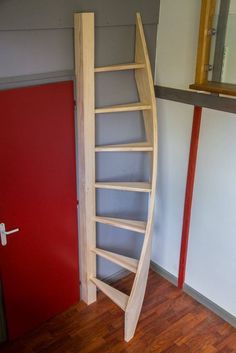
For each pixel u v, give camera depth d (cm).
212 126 273
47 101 244
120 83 285
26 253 271
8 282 269
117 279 355
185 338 291
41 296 295
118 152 306
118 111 271
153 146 268
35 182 257
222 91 243
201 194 299
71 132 265
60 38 238
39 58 233
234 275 293
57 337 291
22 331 293
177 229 332
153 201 275
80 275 320
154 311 318
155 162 270
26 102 234
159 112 312
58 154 263
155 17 285
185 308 322
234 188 272
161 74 300
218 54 254
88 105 254
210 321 308
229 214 282
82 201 286
